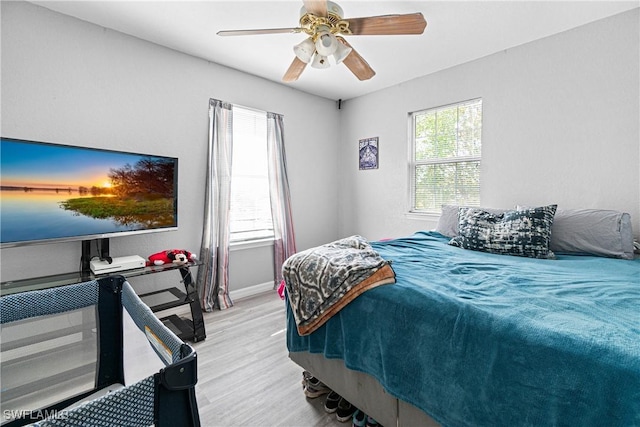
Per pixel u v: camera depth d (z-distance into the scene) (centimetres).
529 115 271
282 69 327
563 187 254
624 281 144
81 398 129
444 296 121
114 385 139
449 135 336
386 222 391
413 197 371
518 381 90
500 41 267
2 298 116
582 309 109
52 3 213
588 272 162
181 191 290
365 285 139
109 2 213
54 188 201
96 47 240
